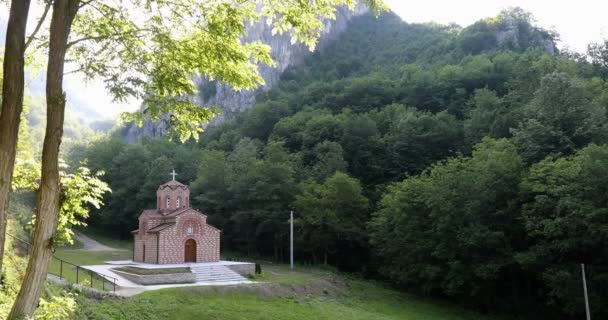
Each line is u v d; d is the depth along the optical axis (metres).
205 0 11.10
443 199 43.94
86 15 11.09
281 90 145.00
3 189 8.63
